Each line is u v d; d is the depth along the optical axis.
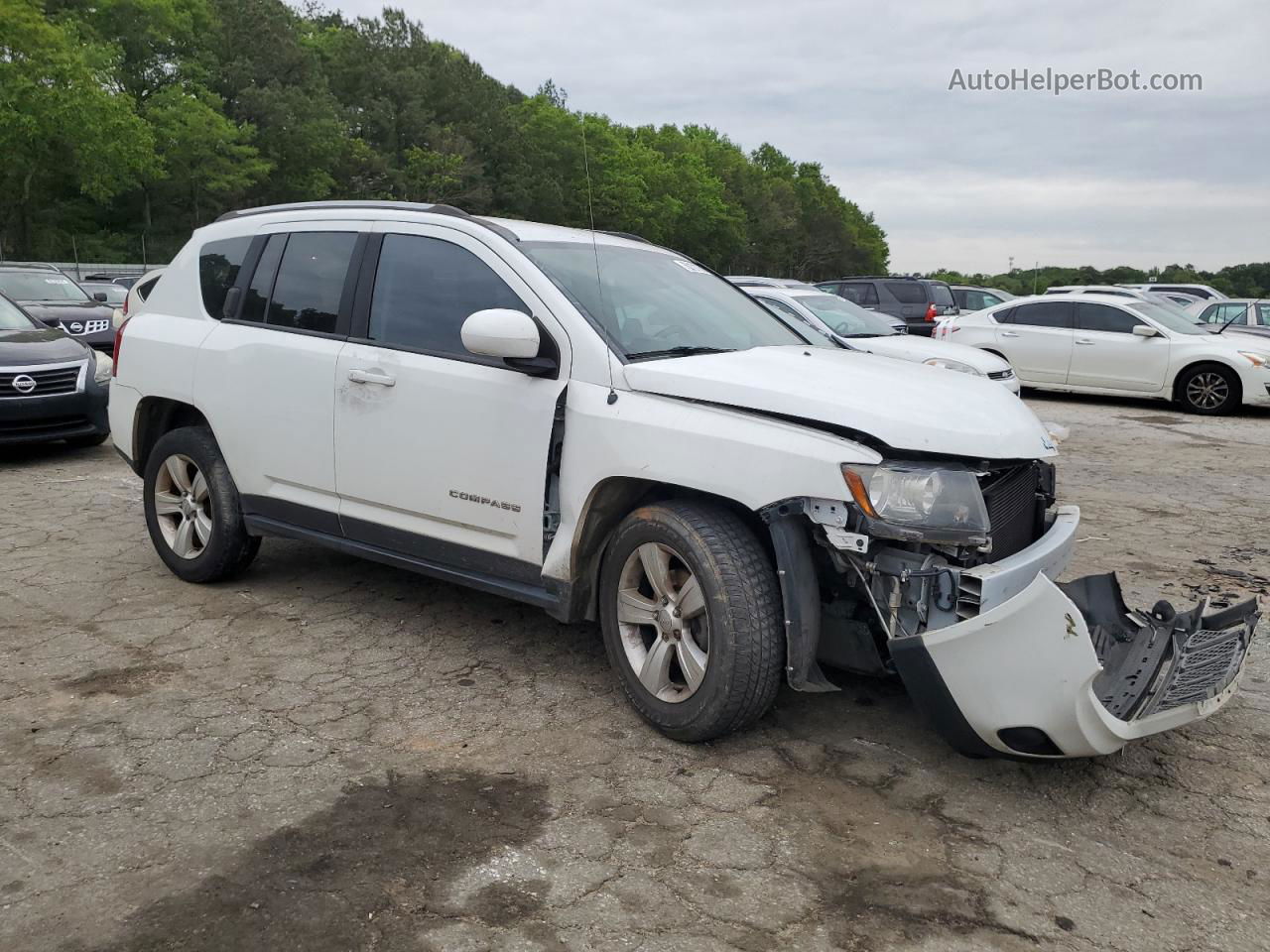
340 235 4.57
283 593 5.09
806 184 151.38
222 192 55.06
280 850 2.80
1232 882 2.75
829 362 3.71
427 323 4.15
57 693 3.84
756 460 3.19
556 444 3.69
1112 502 7.84
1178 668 3.11
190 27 57.84
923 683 3.03
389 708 3.76
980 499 3.11
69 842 2.82
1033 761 3.12
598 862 2.76
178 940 2.40
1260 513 7.50
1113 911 2.60
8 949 2.36
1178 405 14.59
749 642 3.23
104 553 5.77
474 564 3.99
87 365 8.78
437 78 80.25
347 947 2.39
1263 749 3.55
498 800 3.09
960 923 2.53
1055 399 15.52
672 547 3.38
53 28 40.09
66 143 42.50
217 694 3.86
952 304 22.28
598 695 3.92
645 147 102.00
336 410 4.34
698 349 3.91
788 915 2.54
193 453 5.01
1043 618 2.81
